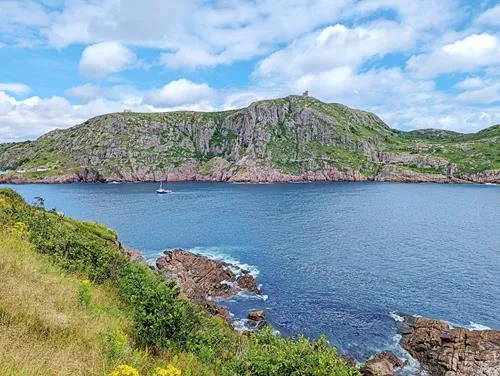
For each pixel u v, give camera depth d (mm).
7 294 10328
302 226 89062
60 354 7969
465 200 139625
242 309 41281
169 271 50812
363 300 42656
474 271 52781
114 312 13336
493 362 28109
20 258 14383
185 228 88250
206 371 10773
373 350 32031
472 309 39562
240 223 94188
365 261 58625
